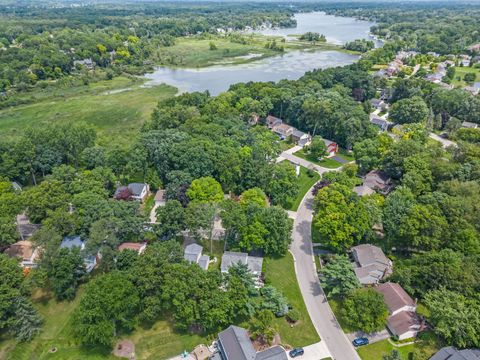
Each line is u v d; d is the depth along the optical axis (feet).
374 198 263.70
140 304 185.16
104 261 205.87
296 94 481.87
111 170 304.50
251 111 450.71
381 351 177.06
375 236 254.06
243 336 171.42
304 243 255.70
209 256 234.79
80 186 268.82
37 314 188.03
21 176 311.27
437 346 177.06
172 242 214.69
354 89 546.67
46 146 320.91
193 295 182.29
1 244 226.79
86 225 234.38
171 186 277.64
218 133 353.10
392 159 317.83
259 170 305.32
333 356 174.70
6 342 180.24
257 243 226.99
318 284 219.00
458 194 256.11
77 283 211.41
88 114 509.76
